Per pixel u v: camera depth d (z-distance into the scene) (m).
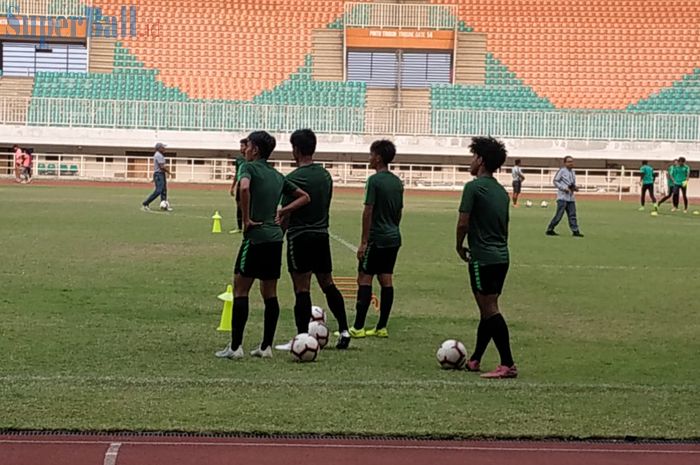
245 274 9.20
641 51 57.03
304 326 9.91
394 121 50.59
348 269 16.23
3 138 49.78
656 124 50.31
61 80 54.50
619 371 9.12
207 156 51.06
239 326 9.23
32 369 8.49
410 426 6.89
